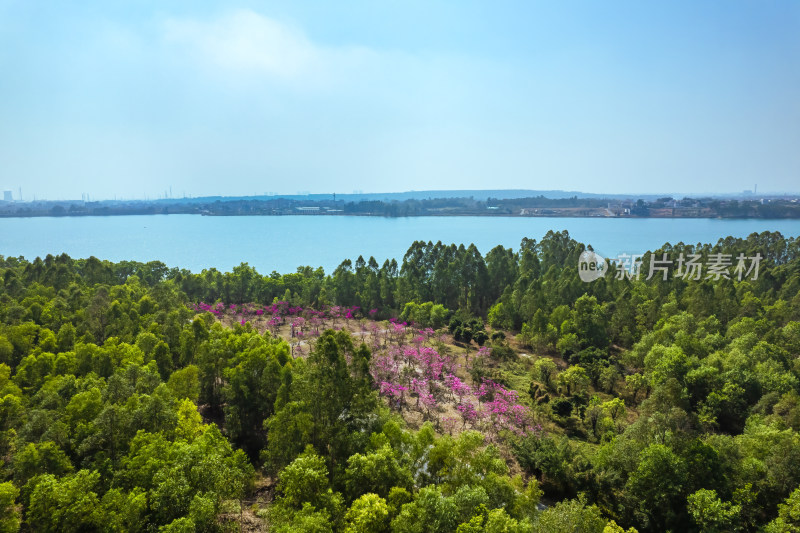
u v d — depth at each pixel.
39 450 34.56
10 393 45.22
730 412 53.53
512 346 83.06
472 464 36.69
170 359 57.28
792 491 36.84
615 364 69.88
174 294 86.69
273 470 41.41
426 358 67.12
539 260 118.69
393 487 33.97
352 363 43.84
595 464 43.12
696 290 83.50
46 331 59.94
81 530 30.09
